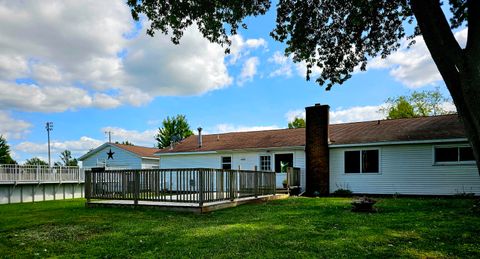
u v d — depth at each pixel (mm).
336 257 5125
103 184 12195
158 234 6953
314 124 18609
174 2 9055
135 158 31969
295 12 10312
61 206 13484
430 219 8297
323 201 13680
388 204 11891
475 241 6000
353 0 9656
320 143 18297
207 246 5879
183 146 24406
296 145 19125
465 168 14859
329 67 11656
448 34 6383
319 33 11141
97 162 33656
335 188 18016
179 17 9344
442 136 15188
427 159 15773
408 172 16188
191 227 7676
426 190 15680
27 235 7223
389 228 7238
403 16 10680
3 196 17406
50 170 20312
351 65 11695
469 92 5988
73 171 22172
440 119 17953
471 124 6324
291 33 10656
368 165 17375
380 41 11352
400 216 8906
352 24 10633
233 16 9977
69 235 7109
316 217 8977
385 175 16734
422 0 6629
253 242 6109
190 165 22984
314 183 18234
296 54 11797
